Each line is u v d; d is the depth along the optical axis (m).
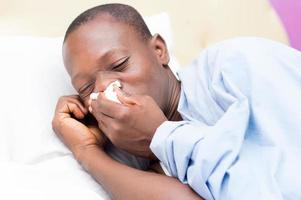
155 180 0.67
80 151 0.80
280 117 0.67
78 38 0.81
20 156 0.82
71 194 0.66
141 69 0.79
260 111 0.67
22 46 0.98
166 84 0.83
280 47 0.77
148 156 0.76
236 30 1.42
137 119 0.70
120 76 0.77
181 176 0.65
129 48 0.81
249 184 0.59
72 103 0.86
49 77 0.95
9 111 0.87
